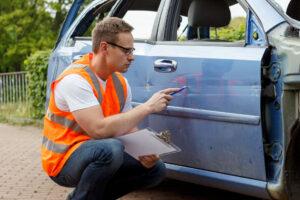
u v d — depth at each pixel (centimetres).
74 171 362
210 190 517
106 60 359
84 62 368
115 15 500
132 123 351
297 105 337
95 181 357
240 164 370
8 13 1903
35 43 1891
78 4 584
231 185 379
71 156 360
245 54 367
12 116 1173
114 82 375
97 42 360
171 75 410
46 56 1042
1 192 539
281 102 342
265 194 359
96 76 362
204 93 386
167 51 420
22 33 1917
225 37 430
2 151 776
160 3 452
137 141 358
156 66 421
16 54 1905
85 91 352
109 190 392
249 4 379
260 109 352
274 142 354
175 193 508
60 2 1900
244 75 361
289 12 380
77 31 550
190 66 397
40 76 1053
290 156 346
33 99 1095
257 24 369
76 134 363
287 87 340
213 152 385
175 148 359
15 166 664
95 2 550
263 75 355
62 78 361
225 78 373
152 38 443
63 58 536
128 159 385
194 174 401
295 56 332
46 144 374
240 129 365
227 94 371
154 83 423
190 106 395
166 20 441
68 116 362
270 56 354
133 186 394
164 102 360
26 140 891
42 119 1093
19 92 1189
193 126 396
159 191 515
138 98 437
